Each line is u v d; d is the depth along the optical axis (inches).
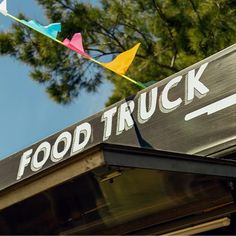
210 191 131.6
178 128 153.4
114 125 168.1
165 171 114.0
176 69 414.6
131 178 120.6
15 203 119.6
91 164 104.7
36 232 149.6
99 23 430.6
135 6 424.5
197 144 148.2
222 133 143.9
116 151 105.0
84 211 139.9
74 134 174.6
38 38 426.0
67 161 108.4
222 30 391.2
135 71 418.6
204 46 396.8
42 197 126.6
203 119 149.2
